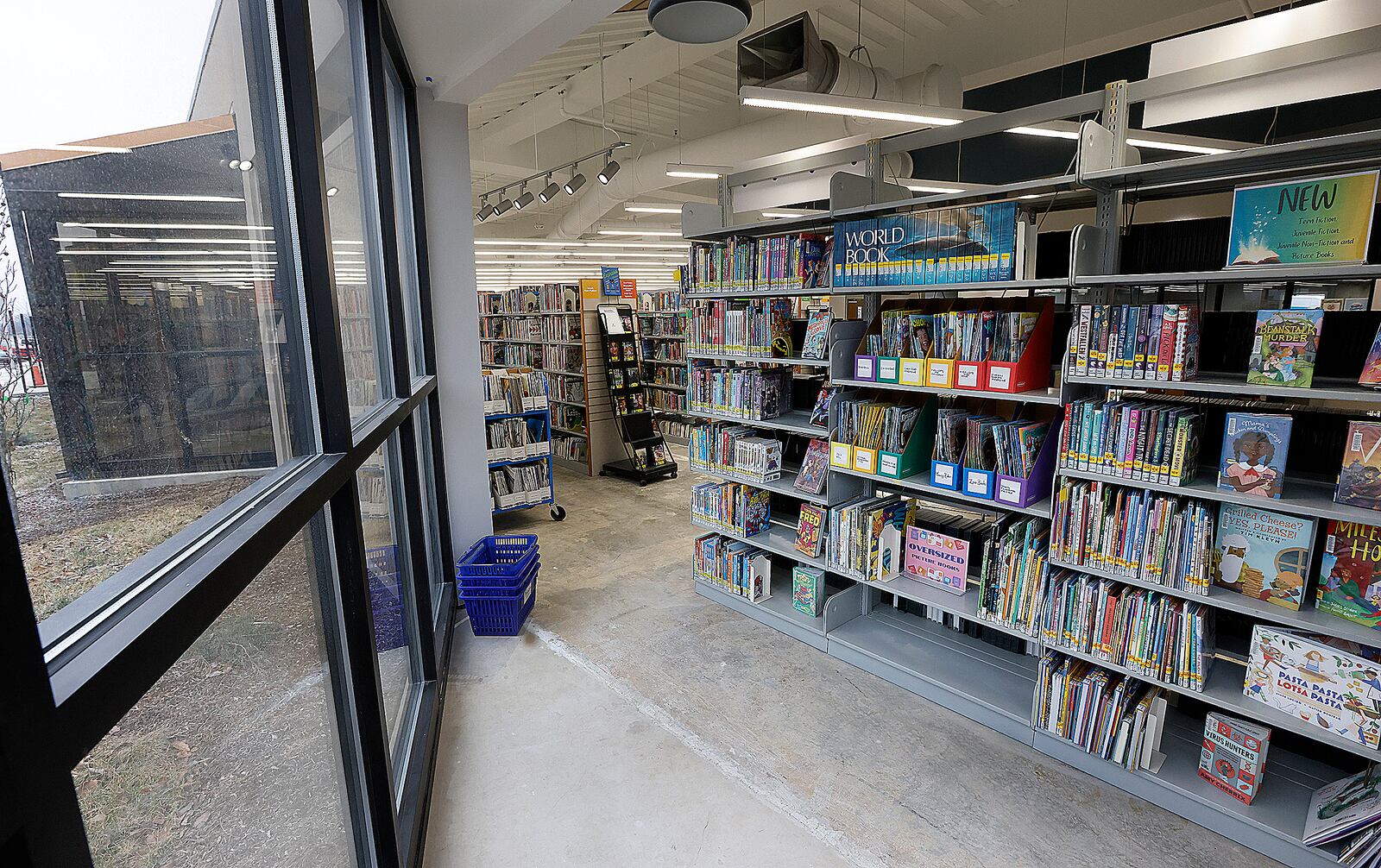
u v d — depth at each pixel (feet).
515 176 31.37
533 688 9.88
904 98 17.75
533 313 26.22
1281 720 6.38
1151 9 16.07
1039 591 8.05
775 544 11.81
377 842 5.57
